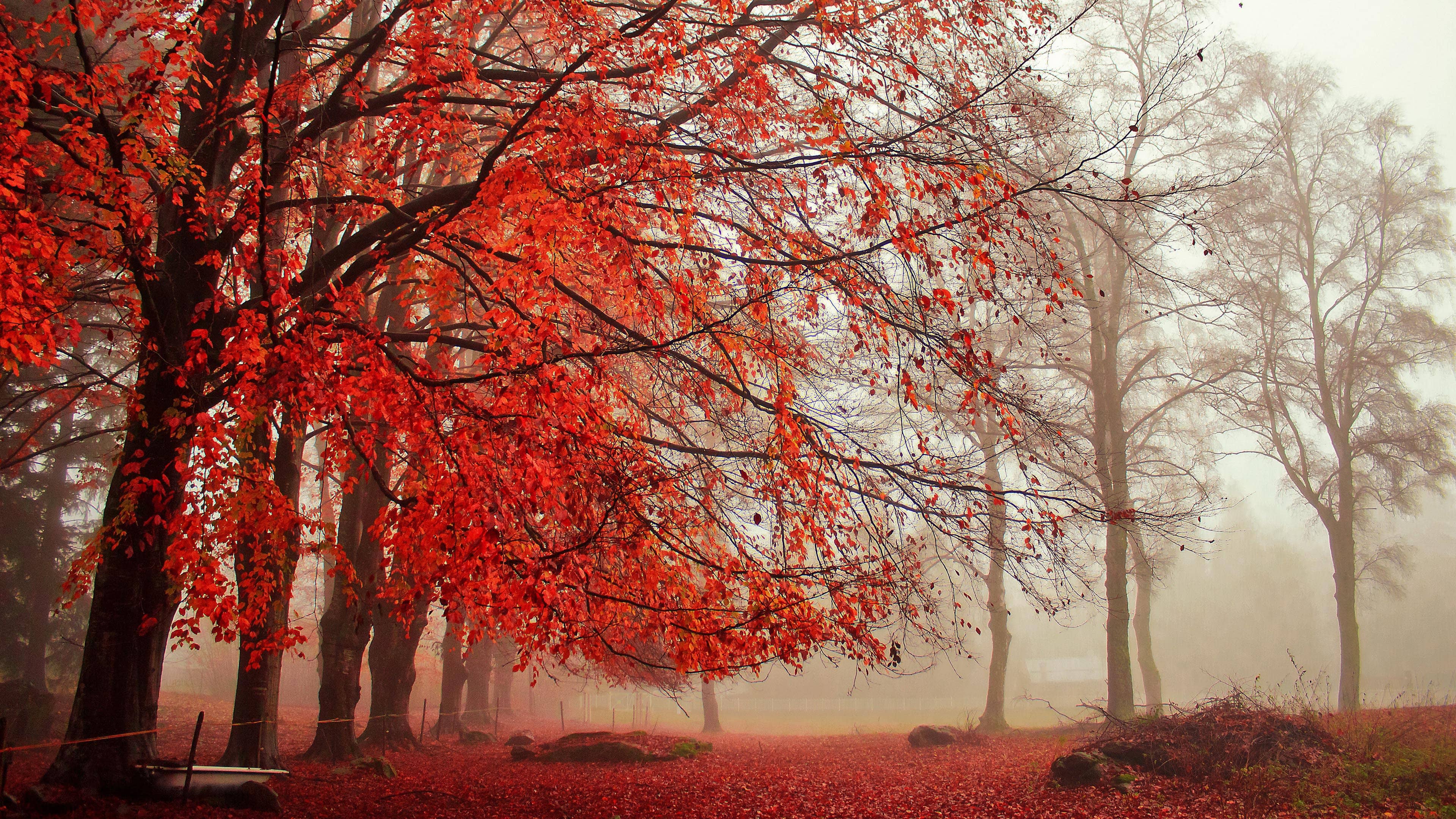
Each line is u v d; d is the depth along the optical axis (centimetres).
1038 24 939
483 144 1180
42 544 2145
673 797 1197
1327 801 945
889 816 1065
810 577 869
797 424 829
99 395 970
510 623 743
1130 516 1001
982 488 951
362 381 696
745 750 2086
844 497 898
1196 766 1115
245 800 851
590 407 732
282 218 1078
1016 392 1077
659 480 782
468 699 2805
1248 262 2297
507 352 721
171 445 831
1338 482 2519
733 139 895
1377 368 2414
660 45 806
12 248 570
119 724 819
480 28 1291
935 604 961
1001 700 2395
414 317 1432
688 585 863
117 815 729
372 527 716
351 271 821
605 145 725
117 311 879
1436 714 1455
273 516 709
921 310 833
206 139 827
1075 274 1997
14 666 2042
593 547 747
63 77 673
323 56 1201
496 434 709
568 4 777
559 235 705
